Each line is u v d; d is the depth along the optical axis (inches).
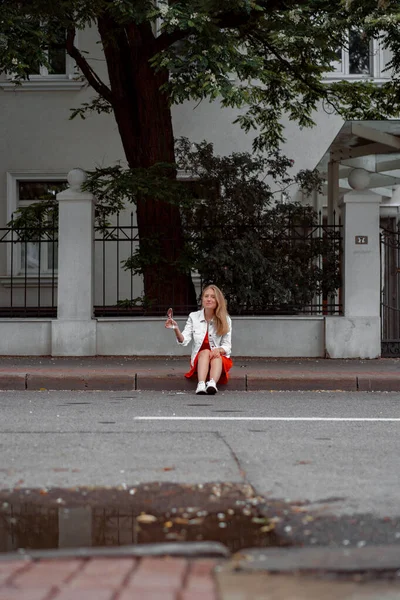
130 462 234.2
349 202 555.5
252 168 585.6
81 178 553.9
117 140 793.6
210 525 172.4
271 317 554.6
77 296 552.1
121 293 762.2
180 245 568.1
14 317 567.2
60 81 789.9
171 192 531.8
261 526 171.6
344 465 232.1
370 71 805.2
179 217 573.3
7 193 793.6
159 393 421.1
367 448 259.0
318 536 164.6
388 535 165.3
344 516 179.5
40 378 441.1
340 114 716.0
